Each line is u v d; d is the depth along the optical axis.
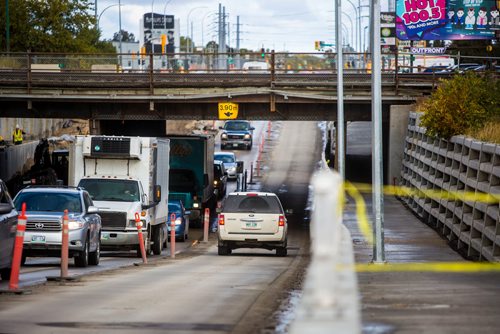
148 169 71.44
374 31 51.09
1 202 41.28
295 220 113.44
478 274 40.50
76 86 110.56
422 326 22.19
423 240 71.50
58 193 56.22
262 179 159.38
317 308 10.14
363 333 20.83
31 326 24.05
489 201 53.78
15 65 123.12
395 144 114.75
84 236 53.88
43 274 46.41
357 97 111.44
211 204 122.50
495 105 83.31
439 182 79.19
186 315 26.59
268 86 111.56
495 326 22.25
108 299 31.70
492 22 154.88
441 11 155.88
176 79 113.38
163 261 62.62
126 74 114.06
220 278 43.22
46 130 179.38
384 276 39.28
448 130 80.81
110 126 131.88
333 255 10.27
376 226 50.25
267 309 28.08
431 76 115.06
